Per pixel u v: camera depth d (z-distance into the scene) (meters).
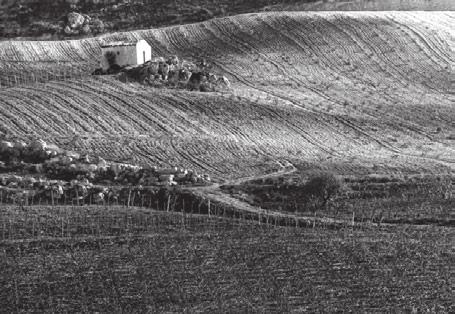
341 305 107.12
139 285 112.81
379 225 143.62
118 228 135.88
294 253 126.38
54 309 105.25
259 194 156.38
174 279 115.25
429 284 114.94
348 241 132.88
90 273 117.00
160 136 190.75
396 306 107.06
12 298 108.31
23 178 155.50
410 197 157.88
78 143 178.62
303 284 114.19
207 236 133.62
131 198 150.75
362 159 182.25
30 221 136.88
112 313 104.06
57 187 151.50
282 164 174.25
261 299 108.69
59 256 123.38
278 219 143.88
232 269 119.12
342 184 158.88
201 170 168.88
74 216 140.12
